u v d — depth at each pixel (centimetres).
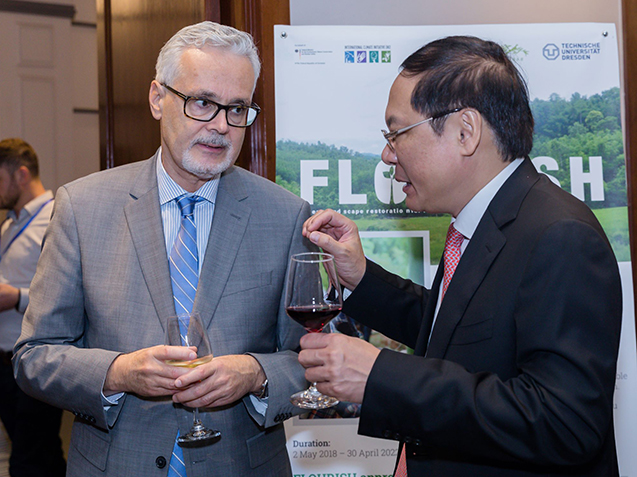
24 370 143
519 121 120
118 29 285
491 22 231
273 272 153
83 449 146
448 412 102
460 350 114
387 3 228
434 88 119
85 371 135
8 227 363
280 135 209
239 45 145
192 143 142
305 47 209
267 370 140
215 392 129
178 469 141
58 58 587
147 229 149
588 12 233
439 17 230
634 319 209
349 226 157
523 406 99
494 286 112
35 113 582
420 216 209
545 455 98
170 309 143
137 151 263
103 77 299
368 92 210
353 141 210
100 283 146
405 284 162
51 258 149
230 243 151
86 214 150
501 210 118
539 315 102
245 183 163
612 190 211
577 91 210
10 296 336
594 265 103
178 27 229
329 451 200
